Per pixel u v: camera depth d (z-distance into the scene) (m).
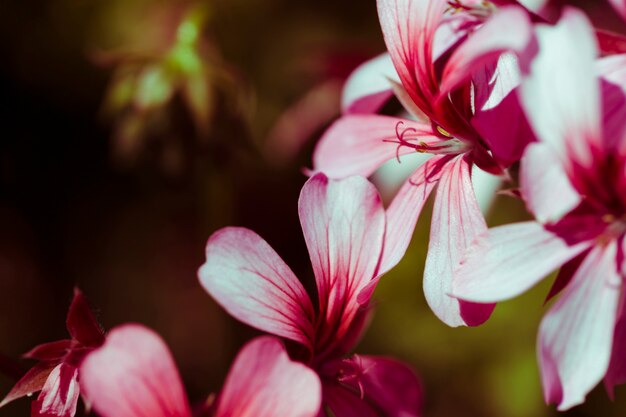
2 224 0.66
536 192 0.24
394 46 0.28
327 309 0.28
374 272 0.28
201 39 0.49
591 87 0.24
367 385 0.30
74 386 0.26
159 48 0.63
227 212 0.52
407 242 0.27
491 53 0.25
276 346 0.25
